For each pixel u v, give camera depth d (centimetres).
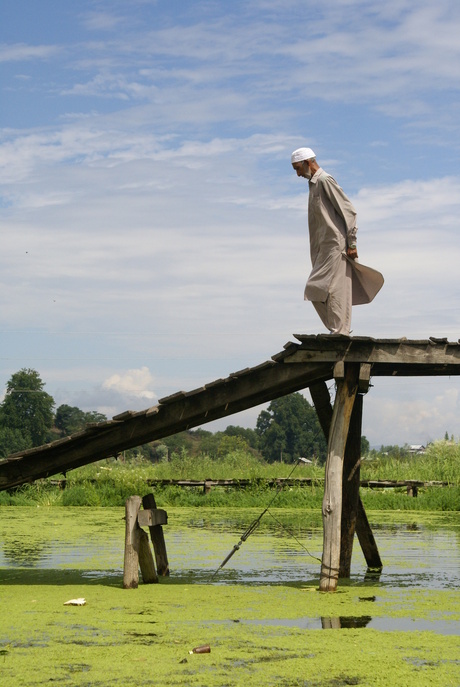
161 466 3017
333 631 759
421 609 870
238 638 730
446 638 732
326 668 634
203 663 647
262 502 2428
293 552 1387
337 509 988
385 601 918
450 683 597
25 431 9212
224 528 1791
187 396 1002
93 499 2478
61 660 655
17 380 9262
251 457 3206
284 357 987
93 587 1018
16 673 620
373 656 670
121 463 3033
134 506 1021
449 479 2631
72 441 1045
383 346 968
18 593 970
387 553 1376
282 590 995
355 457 1141
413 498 2419
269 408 10344
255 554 1360
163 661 652
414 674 619
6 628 770
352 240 999
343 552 1125
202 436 13450
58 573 1145
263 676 613
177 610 859
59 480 2717
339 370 968
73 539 1578
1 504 2473
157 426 1028
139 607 878
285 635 743
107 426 1016
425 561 1279
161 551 1141
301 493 2481
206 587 1017
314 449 10081
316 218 1013
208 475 2869
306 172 1027
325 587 978
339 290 998
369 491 2556
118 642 714
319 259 1014
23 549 1420
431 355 962
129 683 595
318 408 1144
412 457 2989
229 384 1006
